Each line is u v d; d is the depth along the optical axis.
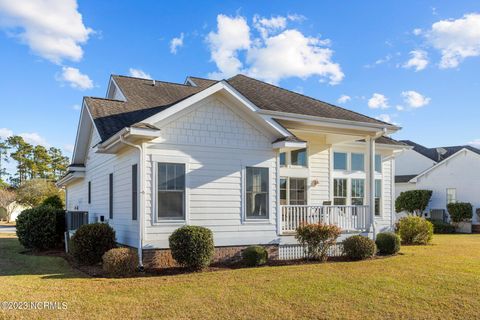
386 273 10.03
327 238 12.44
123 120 13.27
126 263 9.82
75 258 11.80
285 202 15.56
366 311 6.74
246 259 11.39
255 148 12.51
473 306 7.07
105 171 14.61
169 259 10.91
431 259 12.70
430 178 32.56
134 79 16.75
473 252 14.77
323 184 16.41
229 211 11.95
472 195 29.64
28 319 6.12
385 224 18.27
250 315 6.46
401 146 18.30
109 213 13.85
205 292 7.88
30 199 45.91
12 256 14.08
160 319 6.22
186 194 11.30
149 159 10.88
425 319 6.39
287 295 7.67
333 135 16.23
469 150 30.02
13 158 68.31
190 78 18.55
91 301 7.18
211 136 11.81
